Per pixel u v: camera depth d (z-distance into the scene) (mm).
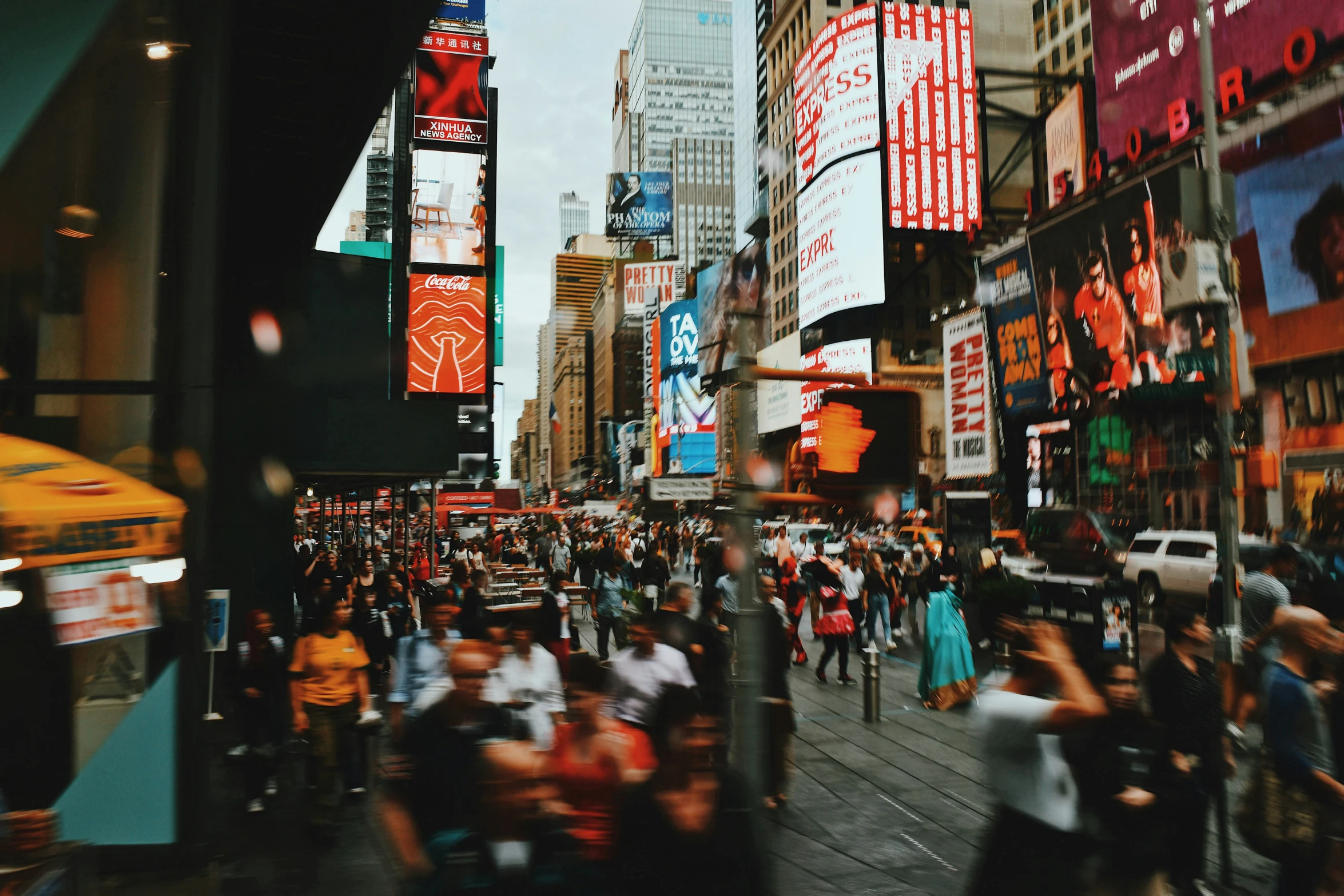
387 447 15398
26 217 7219
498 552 31531
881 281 71875
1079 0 68312
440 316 23812
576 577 30031
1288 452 25062
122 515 5223
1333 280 23406
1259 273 25781
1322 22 30016
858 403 4289
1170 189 29344
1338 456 23234
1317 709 4344
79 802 6582
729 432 93188
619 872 3092
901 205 72062
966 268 74812
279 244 16875
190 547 7070
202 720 6867
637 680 5383
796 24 91875
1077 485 36281
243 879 6258
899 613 17891
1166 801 3807
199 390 7324
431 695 4328
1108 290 33219
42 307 7191
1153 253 30500
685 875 3064
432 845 3258
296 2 11594
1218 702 5496
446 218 24312
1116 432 33719
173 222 7453
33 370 7133
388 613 13281
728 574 10898
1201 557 20016
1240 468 21156
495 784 3174
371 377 16312
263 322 13492
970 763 8695
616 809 3201
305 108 14898
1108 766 3688
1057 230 35812
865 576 15617
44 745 6562
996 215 73938
